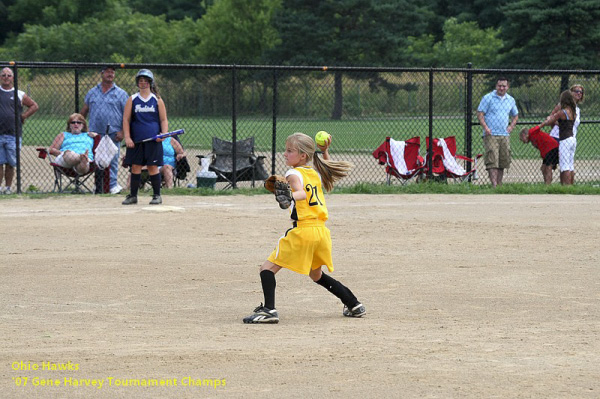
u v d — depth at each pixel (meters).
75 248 29.00
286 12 152.88
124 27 165.50
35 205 39.28
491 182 48.38
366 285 23.61
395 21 154.50
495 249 29.27
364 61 152.38
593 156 70.50
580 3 136.00
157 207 38.41
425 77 151.75
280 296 22.48
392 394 13.34
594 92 99.31
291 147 19.72
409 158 48.38
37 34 159.62
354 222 34.94
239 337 17.58
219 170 46.88
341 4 147.62
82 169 43.47
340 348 16.47
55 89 108.69
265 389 13.59
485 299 21.81
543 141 48.38
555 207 39.78
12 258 27.14
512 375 14.43
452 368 14.88
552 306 20.95
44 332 17.98
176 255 27.86
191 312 20.44
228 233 32.12
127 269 25.55
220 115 121.12
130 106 38.88
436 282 23.94
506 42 148.50
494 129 47.78
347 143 81.88
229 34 172.75
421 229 33.31
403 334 17.88
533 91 124.00
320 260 19.70
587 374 14.52
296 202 19.47
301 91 133.38
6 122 43.66
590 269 25.86
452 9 198.62
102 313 20.14
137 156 39.03
